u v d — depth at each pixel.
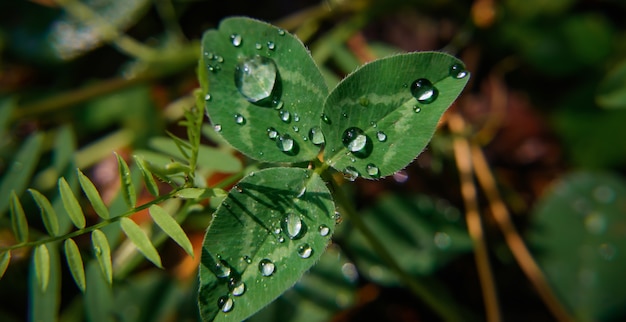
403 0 0.29
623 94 0.25
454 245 0.26
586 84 0.29
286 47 0.20
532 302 0.27
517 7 0.29
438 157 0.28
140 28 0.30
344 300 0.25
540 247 0.27
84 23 0.29
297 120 0.20
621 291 0.26
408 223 0.26
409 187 0.28
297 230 0.19
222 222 0.19
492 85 0.30
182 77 0.29
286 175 0.20
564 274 0.26
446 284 0.27
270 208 0.19
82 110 0.28
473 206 0.27
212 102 0.20
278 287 0.19
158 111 0.28
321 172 0.20
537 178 0.29
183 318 0.25
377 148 0.20
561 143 0.29
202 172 0.23
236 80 0.20
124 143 0.28
